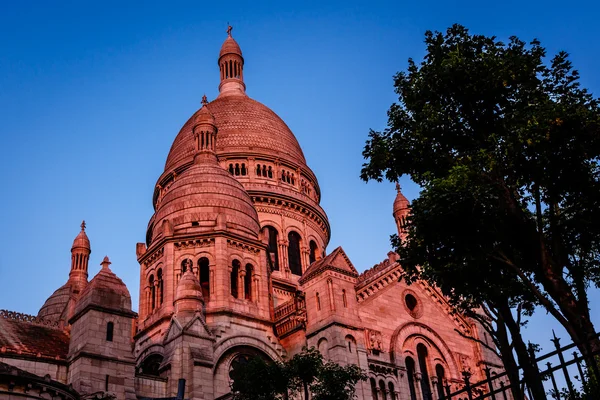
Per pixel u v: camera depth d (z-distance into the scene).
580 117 23.98
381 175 29.31
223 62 96.50
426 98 27.84
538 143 24.39
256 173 75.00
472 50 28.33
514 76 25.95
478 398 19.62
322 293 46.66
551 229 25.31
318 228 75.75
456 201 24.78
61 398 33.53
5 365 32.16
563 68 26.62
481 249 25.91
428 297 54.09
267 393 34.06
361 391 43.47
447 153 27.81
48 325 44.16
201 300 46.59
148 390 40.06
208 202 55.53
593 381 20.88
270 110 86.56
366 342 46.62
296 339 48.19
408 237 28.59
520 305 29.69
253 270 52.91
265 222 70.44
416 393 47.97
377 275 50.94
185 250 52.34
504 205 25.19
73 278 71.25
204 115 65.81
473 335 54.38
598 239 26.92
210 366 42.75
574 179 25.31
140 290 54.38
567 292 23.56
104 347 37.78
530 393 19.41
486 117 27.30
